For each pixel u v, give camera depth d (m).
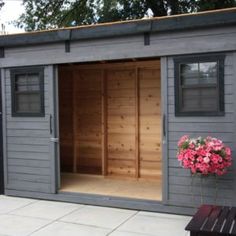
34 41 5.56
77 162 7.20
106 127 6.91
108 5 12.63
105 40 5.18
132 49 5.02
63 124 7.31
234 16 4.40
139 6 13.28
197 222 3.25
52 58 5.54
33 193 5.80
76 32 5.27
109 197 5.31
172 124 4.86
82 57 5.34
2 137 6.02
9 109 5.96
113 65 6.69
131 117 6.70
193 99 4.74
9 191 5.98
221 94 4.57
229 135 4.56
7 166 6.00
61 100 7.31
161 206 4.95
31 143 5.80
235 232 3.01
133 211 5.07
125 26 4.97
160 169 6.46
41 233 4.29
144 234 4.20
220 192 4.62
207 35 4.61
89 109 7.06
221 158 4.21
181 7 13.15
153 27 4.80
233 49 4.48
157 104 6.47
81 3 13.91
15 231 4.37
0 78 5.98
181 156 4.36
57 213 5.02
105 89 6.88
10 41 5.73
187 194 4.80
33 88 5.76
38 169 5.76
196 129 4.72
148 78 6.52
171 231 4.27
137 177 6.63
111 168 6.90
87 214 4.96
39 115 5.71
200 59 4.66
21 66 5.80
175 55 4.80
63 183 6.37
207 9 12.34
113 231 4.31
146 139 6.57
